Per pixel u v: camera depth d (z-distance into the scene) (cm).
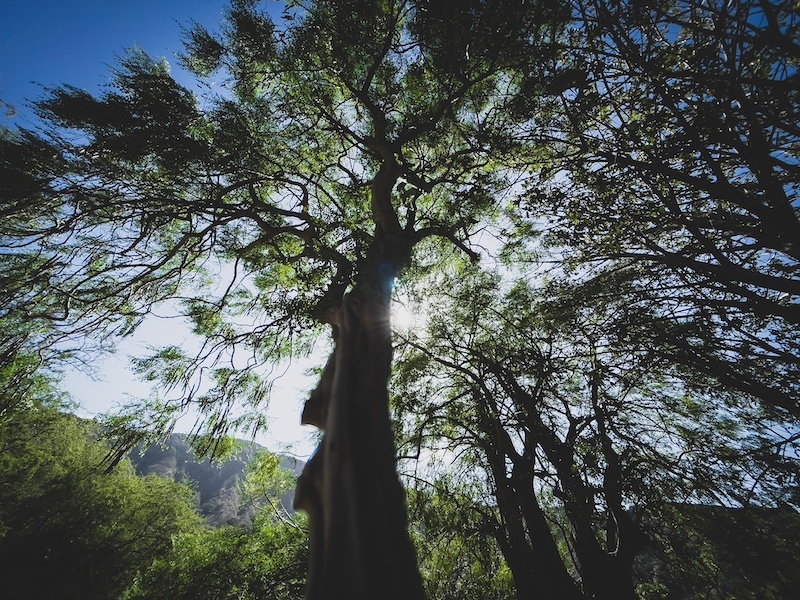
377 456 278
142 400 985
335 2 847
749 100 474
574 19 573
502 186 1030
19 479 2550
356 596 204
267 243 1034
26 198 805
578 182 691
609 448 991
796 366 709
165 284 1104
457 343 1417
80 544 2711
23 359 895
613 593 914
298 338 1204
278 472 1494
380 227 809
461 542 1195
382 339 402
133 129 832
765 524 893
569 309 931
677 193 676
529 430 1132
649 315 832
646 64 521
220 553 1762
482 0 698
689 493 895
